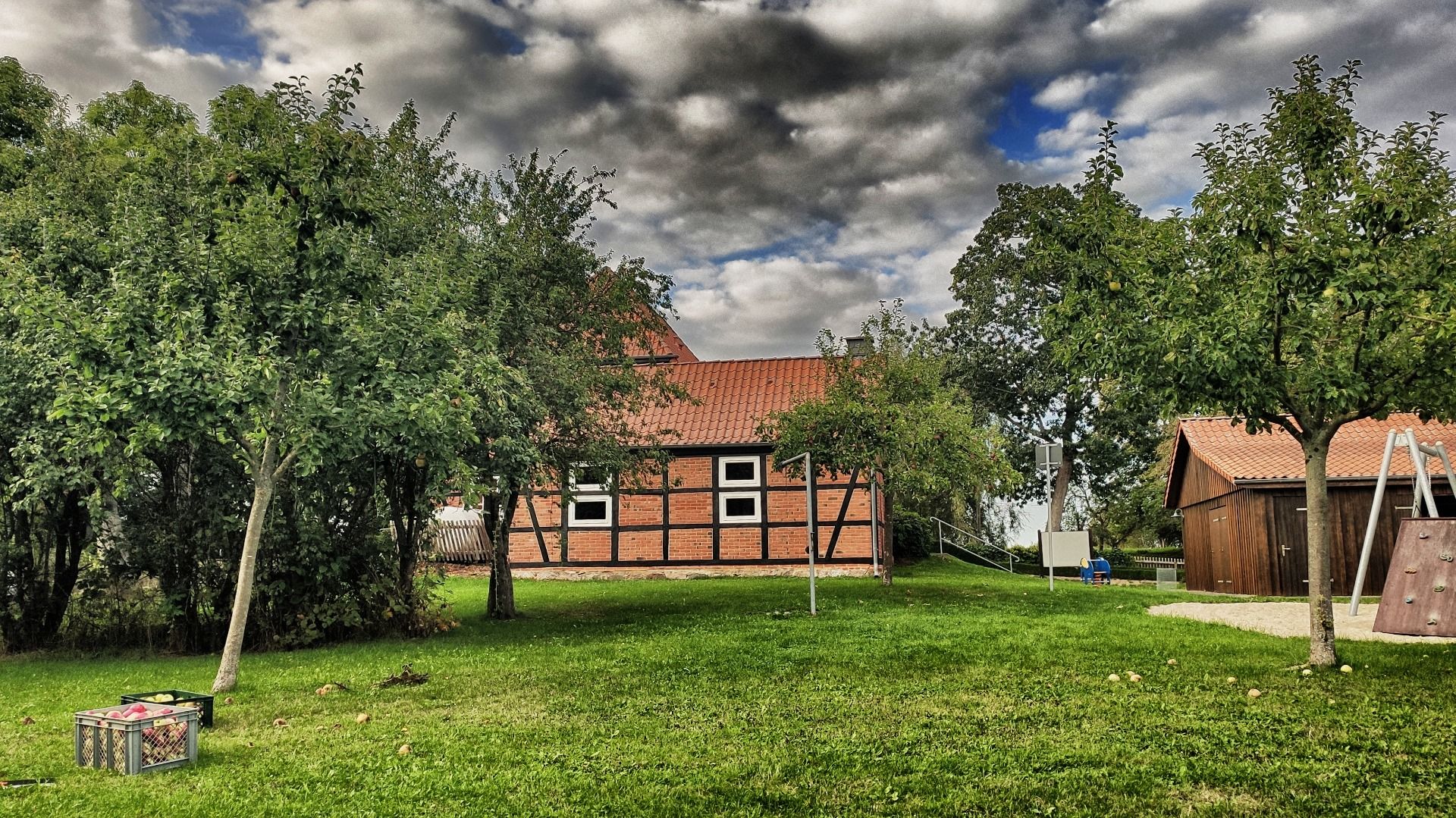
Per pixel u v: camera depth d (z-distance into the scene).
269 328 9.84
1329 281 8.59
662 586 24.36
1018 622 14.32
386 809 5.52
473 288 15.22
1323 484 9.59
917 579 26.61
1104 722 7.37
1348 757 6.22
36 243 13.26
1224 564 22.83
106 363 9.38
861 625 14.31
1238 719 7.34
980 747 6.70
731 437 28.64
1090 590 21.92
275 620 14.07
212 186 10.35
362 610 14.71
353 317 10.25
